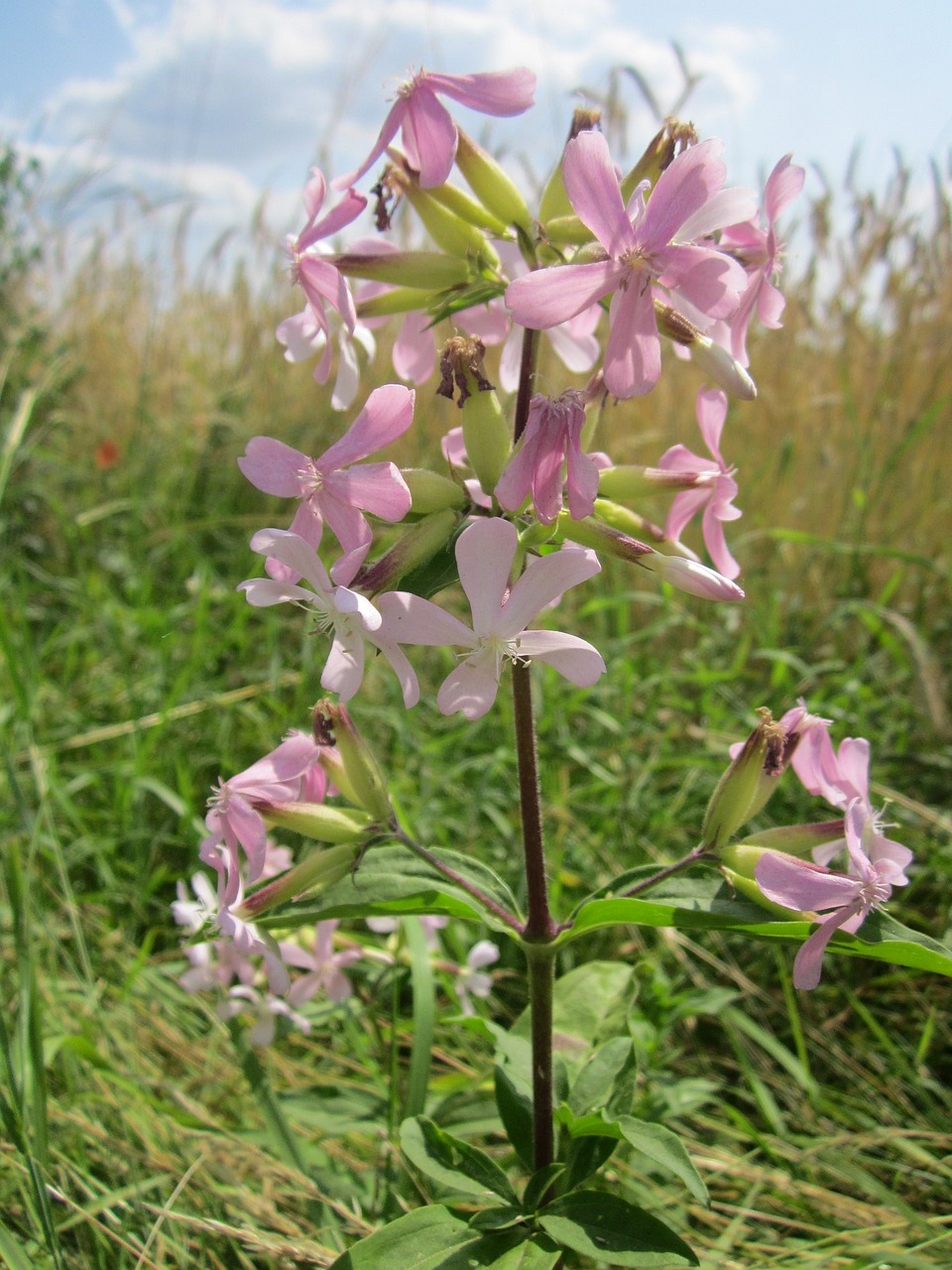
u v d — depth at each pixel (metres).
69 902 0.23
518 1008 0.24
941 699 0.31
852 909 0.14
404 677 0.14
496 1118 0.20
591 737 0.32
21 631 0.37
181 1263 0.17
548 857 0.27
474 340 0.15
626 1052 0.17
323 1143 0.20
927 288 0.45
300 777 0.17
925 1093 0.21
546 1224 0.15
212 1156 0.19
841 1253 0.17
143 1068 0.22
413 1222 0.15
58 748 0.31
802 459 0.44
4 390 0.49
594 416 0.17
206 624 0.38
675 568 0.16
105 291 0.65
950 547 0.41
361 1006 0.23
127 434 0.57
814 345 0.48
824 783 0.16
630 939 0.25
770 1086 0.22
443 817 0.29
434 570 0.15
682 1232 0.18
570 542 0.16
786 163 0.16
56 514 0.49
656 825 0.28
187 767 0.31
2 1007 0.22
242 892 0.16
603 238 0.14
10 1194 0.18
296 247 0.16
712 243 0.16
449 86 0.15
